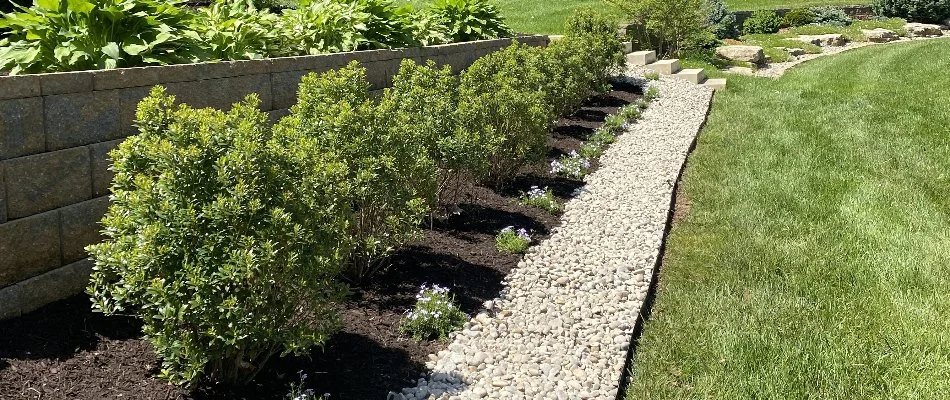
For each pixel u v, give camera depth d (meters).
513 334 4.02
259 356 3.44
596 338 4.07
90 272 3.96
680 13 15.24
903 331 4.09
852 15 24.45
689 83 12.71
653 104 10.93
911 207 6.31
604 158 7.85
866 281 4.79
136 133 4.23
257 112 3.60
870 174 7.34
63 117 3.76
